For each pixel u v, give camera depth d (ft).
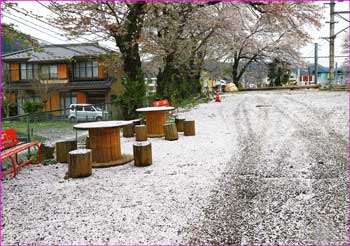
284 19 46.37
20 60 76.79
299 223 9.95
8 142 16.21
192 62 64.85
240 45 89.92
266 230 9.59
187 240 9.13
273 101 56.39
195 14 50.83
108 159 17.35
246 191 12.66
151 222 10.26
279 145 20.70
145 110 26.18
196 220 10.32
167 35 46.29
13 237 9.56
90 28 35.99
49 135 25.61
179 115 41.04
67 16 34.96
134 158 16.88
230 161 17.25
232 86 107.55
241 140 22.95
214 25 55.93
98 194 12.83
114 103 35.22
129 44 35.24
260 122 31.68
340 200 11.53
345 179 13.70
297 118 33.22
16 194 13.06
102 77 76.23
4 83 74.49
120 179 14.71
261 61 117.08
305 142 21.27
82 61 75.77
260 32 97.76
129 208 11.37
